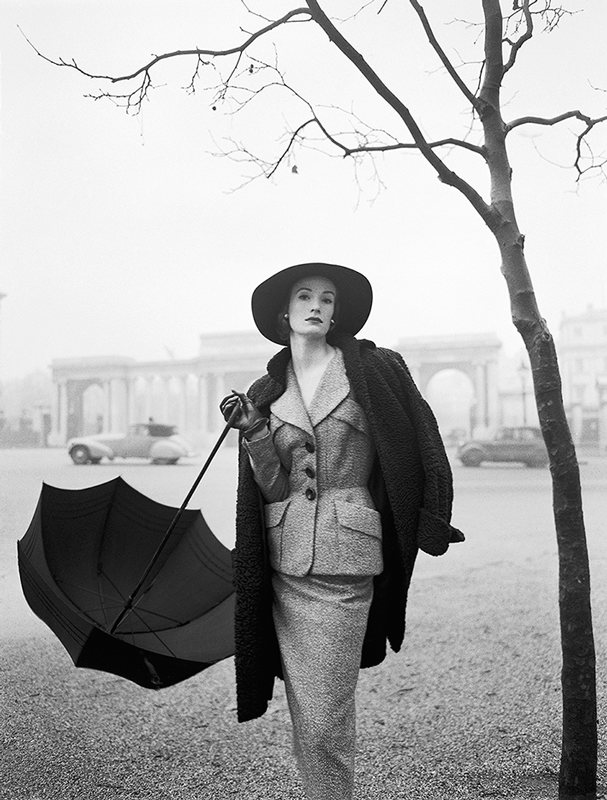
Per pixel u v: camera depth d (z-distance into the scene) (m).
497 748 3.13
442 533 2.14
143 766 3.04
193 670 2.31
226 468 18.36
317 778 2.10
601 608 5.12
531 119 2.89
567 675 2.65
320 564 2.15
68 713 3.66
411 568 2.19
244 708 2.18
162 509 2.96
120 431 28.64
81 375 29.08
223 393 27.94
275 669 2.32
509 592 5.88
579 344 18.97
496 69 2.79
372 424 2.19
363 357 2.30
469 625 5.02
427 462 2.17
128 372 28.98
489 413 22.77
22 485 13.21
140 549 2.86
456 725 3.41
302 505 2.20
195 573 2.87
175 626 2.61
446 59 2.76
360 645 2.17
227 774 2.95
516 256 2.72
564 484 2.65
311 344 2.32
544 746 3.14
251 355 27.84
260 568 2.19
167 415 28.67
